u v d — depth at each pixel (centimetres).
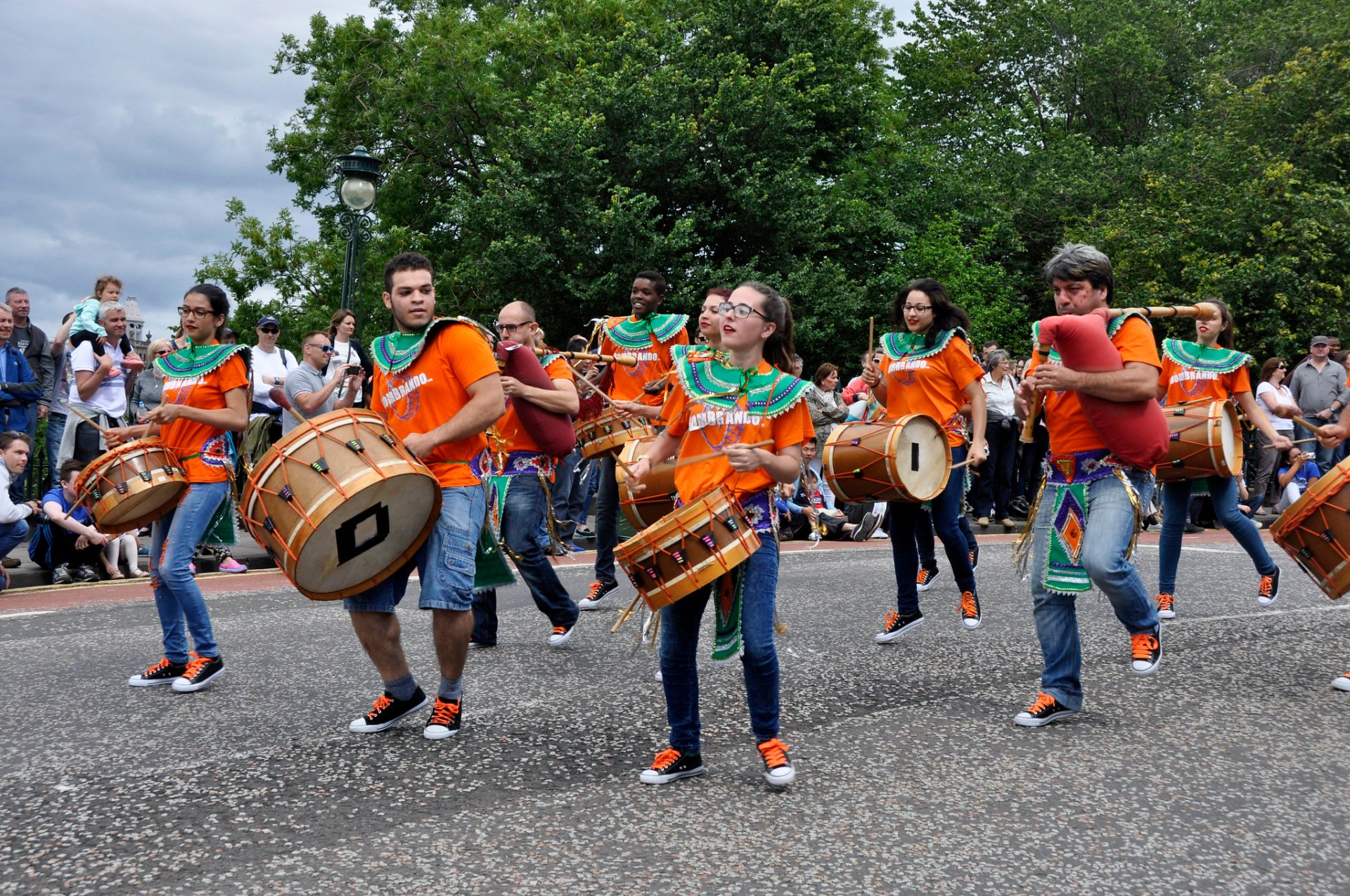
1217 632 656
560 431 579
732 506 372
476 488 454
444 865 319
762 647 383
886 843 338
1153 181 2789
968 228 3072
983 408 651
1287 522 539
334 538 402
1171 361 725
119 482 505
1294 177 2542
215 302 537
